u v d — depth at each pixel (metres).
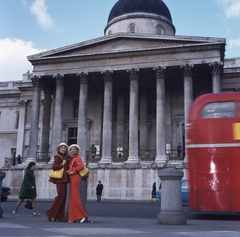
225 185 14.95
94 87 49.16
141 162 39.16
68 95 50.34
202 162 15.44
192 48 39.81
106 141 40.25
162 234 7.91
